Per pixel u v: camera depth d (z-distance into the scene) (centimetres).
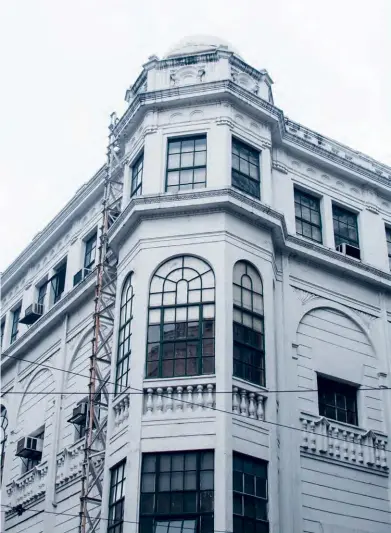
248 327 2191
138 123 2594
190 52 2741
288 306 2403
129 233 2392
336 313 2520
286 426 2189
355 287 2609
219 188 2298
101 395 2420
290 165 2670
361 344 2527
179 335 2144
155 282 2239
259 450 2034
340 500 2200
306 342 2397
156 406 2050
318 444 2241
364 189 2827
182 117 2503
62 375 2766
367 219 2773
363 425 2389
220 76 2556
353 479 2262
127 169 2583
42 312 3094
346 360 2458
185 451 1980
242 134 2491
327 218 2667
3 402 3161
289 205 2591
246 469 1992
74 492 2433
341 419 2375
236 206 2297
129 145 2644
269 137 2562
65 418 2673
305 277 2500
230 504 1897
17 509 2677
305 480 2162
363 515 2227
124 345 2241
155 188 2389
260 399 2106
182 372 2089
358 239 2739
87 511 2131
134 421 2044
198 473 1947
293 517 2072
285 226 2441
